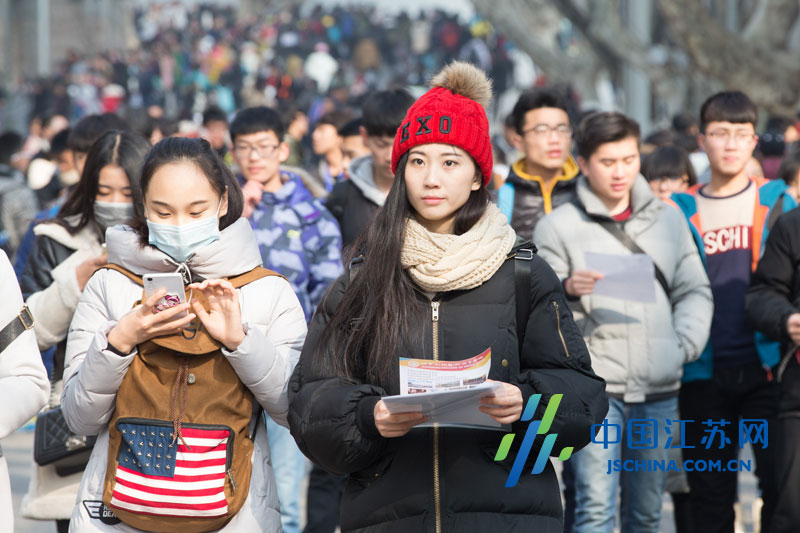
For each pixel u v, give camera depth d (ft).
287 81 289.12
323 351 29.91
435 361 28.35
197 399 30.86
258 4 525.75
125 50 577.02
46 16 447.42
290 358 32.04
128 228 32.63
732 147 50.34
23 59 438.81
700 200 52.06
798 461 43.42
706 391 49.65
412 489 29.30
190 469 30.42
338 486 53.16
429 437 29.48
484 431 29.60
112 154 40.57
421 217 30.58
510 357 29.50
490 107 32.27
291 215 50.42
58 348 40.50
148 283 29.78
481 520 29.14
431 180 29.55
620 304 45.62
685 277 47.32
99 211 40.96
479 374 28.12
